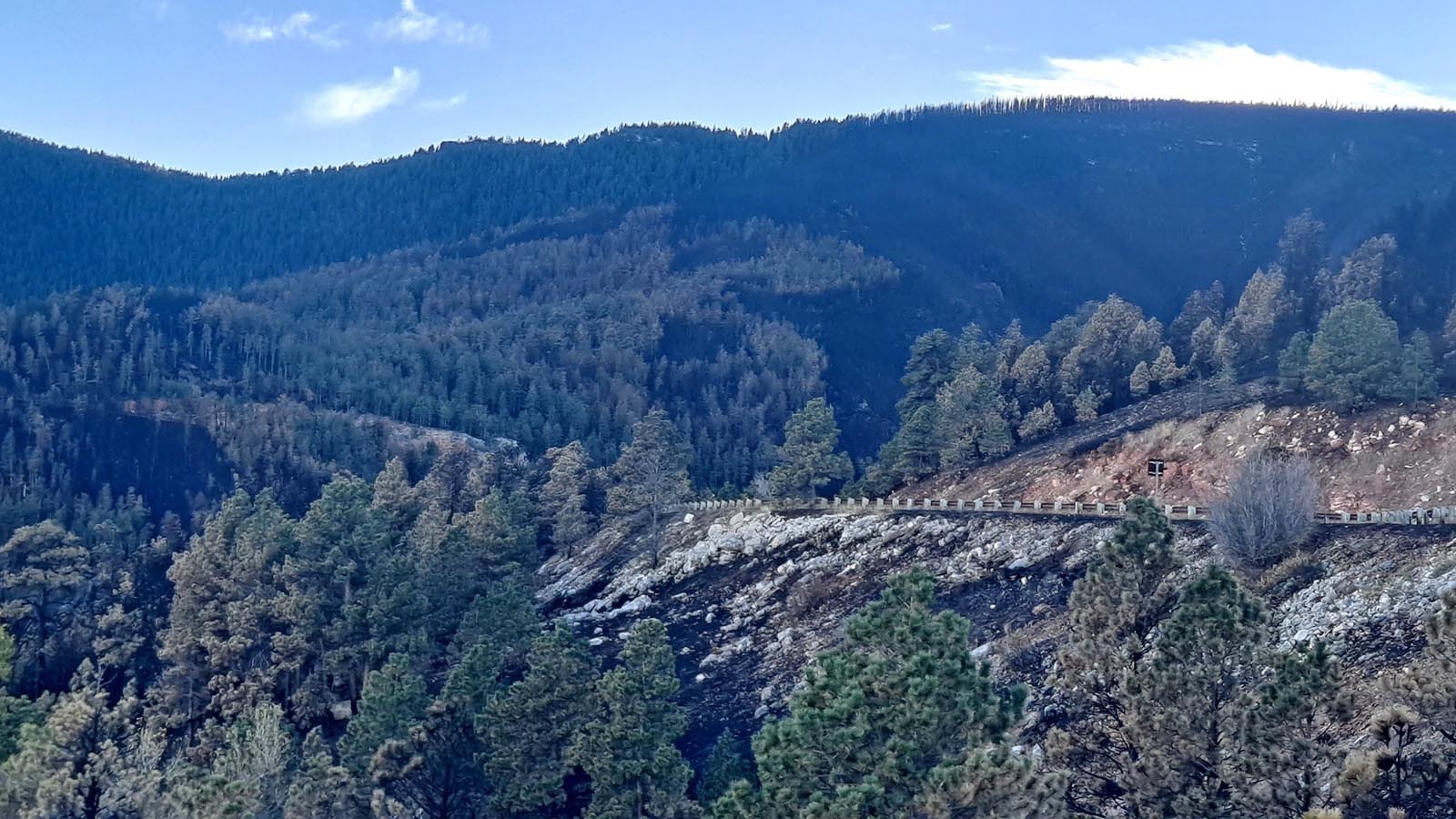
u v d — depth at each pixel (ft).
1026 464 314.55
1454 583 141.08
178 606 245.65
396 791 163.02
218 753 181.16
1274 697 86.79
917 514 273.13
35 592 276.62
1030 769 86.43
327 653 232.94
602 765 141.90
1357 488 243.19
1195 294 457.68
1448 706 81.25
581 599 308.60
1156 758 93.20
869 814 87.86
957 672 95.45
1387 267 424.46
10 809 130.11
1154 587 111.45
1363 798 83.46
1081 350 387.55
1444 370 295.89
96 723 157.58
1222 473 269.03
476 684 169.27
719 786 149.59
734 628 250.78
